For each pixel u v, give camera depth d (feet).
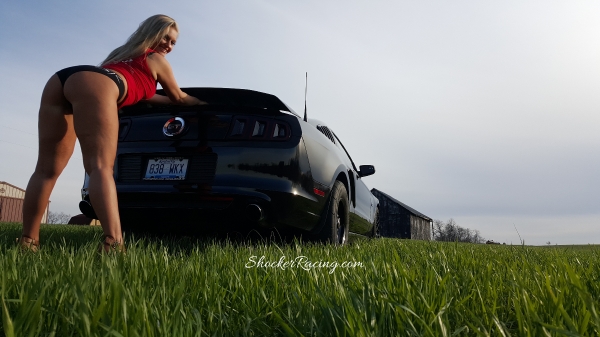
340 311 3.77
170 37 9.88
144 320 3.21
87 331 2.89
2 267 5.05
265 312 4.72
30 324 2.94
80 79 8.42
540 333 3.26
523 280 5.93
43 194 9.01
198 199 11.12
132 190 11.45
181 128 11.59
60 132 9.00
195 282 5.48
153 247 8.52
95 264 6.34
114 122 8.59
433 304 4.20
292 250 9.53
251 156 11.25
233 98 11.36
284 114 12.00
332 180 13.43
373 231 23.58
